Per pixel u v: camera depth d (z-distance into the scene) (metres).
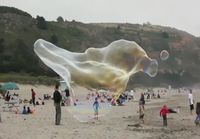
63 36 136.00
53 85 81.75
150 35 188.00
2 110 33.84
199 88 153.00
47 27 132.00
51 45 23.03
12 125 22.84
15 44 100.19
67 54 22.95
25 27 120.88
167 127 24.23
